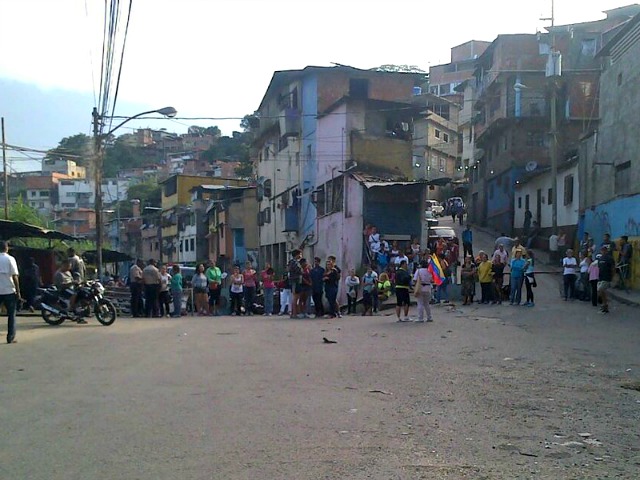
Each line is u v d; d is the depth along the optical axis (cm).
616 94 2580
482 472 552
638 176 2350
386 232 3072
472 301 2338
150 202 8144
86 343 1369
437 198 7069
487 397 848
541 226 3916
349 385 914
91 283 1814
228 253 5422
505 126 4522
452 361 1134
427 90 8988
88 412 752
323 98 4094
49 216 7669
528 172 4162
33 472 549
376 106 3656
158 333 1580
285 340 1433
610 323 1680
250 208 5447
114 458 585
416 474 545
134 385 906
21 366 1064
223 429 680
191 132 12369
